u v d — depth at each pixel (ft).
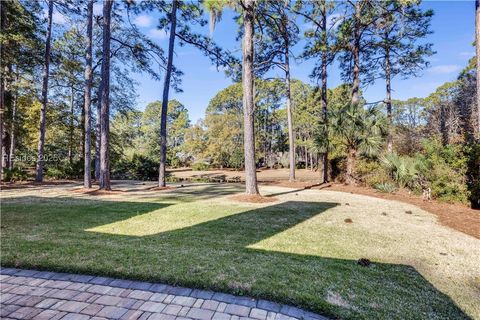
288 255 10.48
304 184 39.22
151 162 68.54
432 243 12.70
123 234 12.98
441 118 68.69
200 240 12.14
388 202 23.79
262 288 7.59
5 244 10.98
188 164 118.52
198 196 27.32
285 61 44.75
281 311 6.66
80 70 52.37
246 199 24.06
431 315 6.84
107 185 31.55
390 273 9.25
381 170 32.40
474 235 14.25
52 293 7.48
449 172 23.52
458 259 10.80
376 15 39.04
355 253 11.06
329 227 15.08
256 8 34.40
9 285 7.91
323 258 10.34
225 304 6.95
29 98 50.67
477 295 8.04
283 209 19.99
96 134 55.01
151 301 7.09
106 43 31.37
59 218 16.33
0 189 32.65
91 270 8.71
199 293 7.48
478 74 18.93
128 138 70.18
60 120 56.95
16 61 39.78
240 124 101.24
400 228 15.26
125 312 6.59
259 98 93.66
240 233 13.47
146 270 8.63
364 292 7.74
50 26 43.09
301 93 97.25
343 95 73.87
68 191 30.96
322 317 6.51
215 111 114.93
